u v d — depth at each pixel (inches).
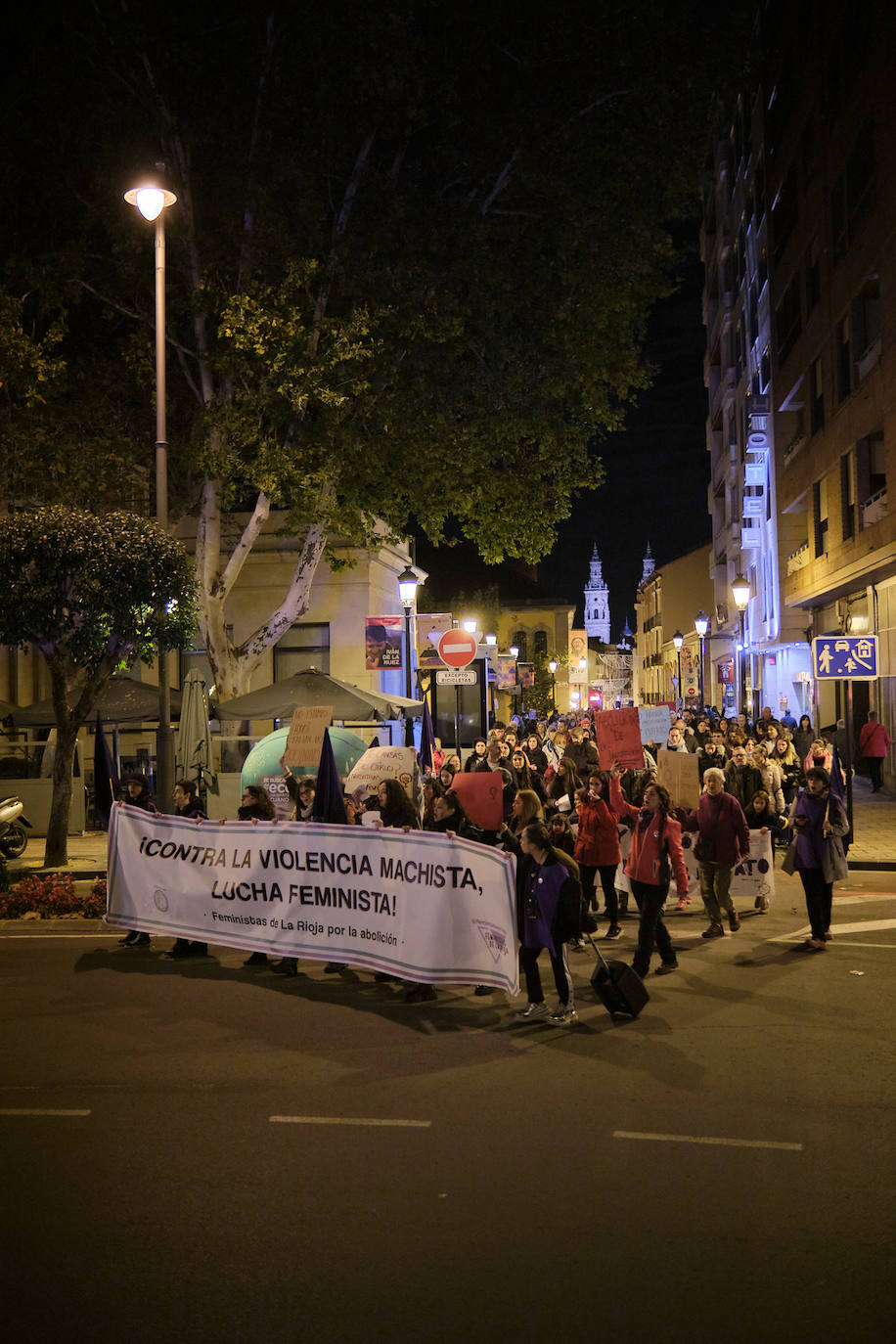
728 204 1907.0
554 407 926.4
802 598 1273.4
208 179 815.1
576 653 2498.8
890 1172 216.4
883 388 924.0
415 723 1210.6
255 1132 240.8
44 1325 161.2
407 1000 359.9
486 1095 264.5
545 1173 216.5
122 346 863.7
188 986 381.7
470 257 832.3
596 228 839.1
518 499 932.0
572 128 832.3
